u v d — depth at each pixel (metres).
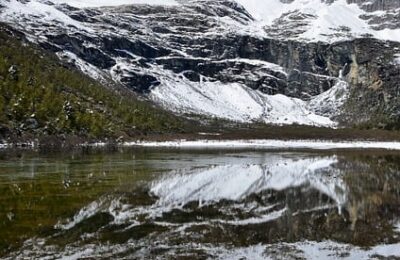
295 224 30.31
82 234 26.44
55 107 131.62
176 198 40.16
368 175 61.22
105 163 71.81
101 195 40.41
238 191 45.62
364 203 39.00
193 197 41.09
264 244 25.08
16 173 54.84
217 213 33.75
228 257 22.53
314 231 28.34
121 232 27.11
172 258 22.20
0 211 32.25
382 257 23.05
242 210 35.22
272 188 48.25
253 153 112.31
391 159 92.81
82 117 137.50
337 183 52.75
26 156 80.19
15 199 37.19
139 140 160.62
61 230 27.23
